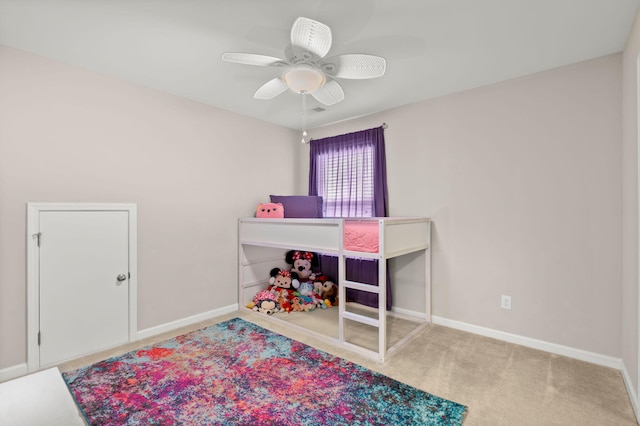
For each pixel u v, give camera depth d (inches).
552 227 103.4
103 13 74.4
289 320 134.0
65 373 91.4
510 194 111.3
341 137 157.1
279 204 145.5
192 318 131.3
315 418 71.9
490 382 86.2
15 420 42.1
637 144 74.7
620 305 92.3
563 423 70.1
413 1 70.2
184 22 78.3
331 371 92.2
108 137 108.0
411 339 114.2
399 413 73.2
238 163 148.6
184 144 128.5
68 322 100.3
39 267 94.7
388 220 101.4
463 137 121.4
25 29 80.8
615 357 93.2
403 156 137.9
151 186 119.0
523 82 108.3
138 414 73.2
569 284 100.7
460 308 123.2
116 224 110.1
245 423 70.3
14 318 91.0
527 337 108.3
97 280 106.0
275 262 167.2
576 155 99.2
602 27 80.0
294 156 176.2
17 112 90.6
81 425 41.3
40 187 94.7
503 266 113.0
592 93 96.5
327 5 71.7
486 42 87.5
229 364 96.4
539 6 72.1
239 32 82.7
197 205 133.0
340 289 110.0
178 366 95.2
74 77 100.8
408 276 137.1
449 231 125.5
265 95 100.8
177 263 126.6
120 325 111.0
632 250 79.7
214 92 123.1
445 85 116.5
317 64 82.3
